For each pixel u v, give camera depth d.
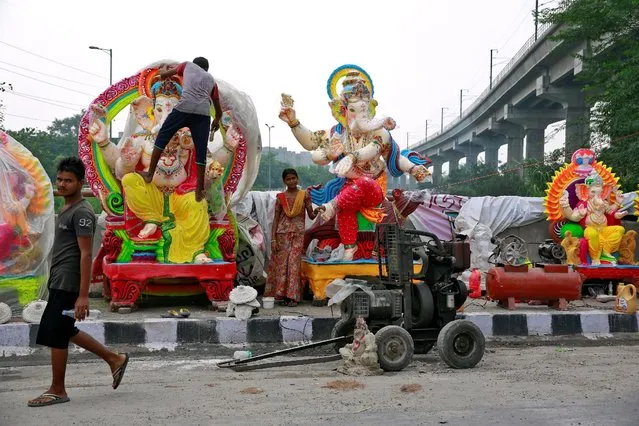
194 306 9.33
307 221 11.11
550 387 5.90
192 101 8.19
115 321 7.84
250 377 6.39
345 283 7.62
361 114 9.85
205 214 9.05
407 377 6.40
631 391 5.75
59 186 5.52
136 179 8.69
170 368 6.86
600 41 24.33
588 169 11.28
